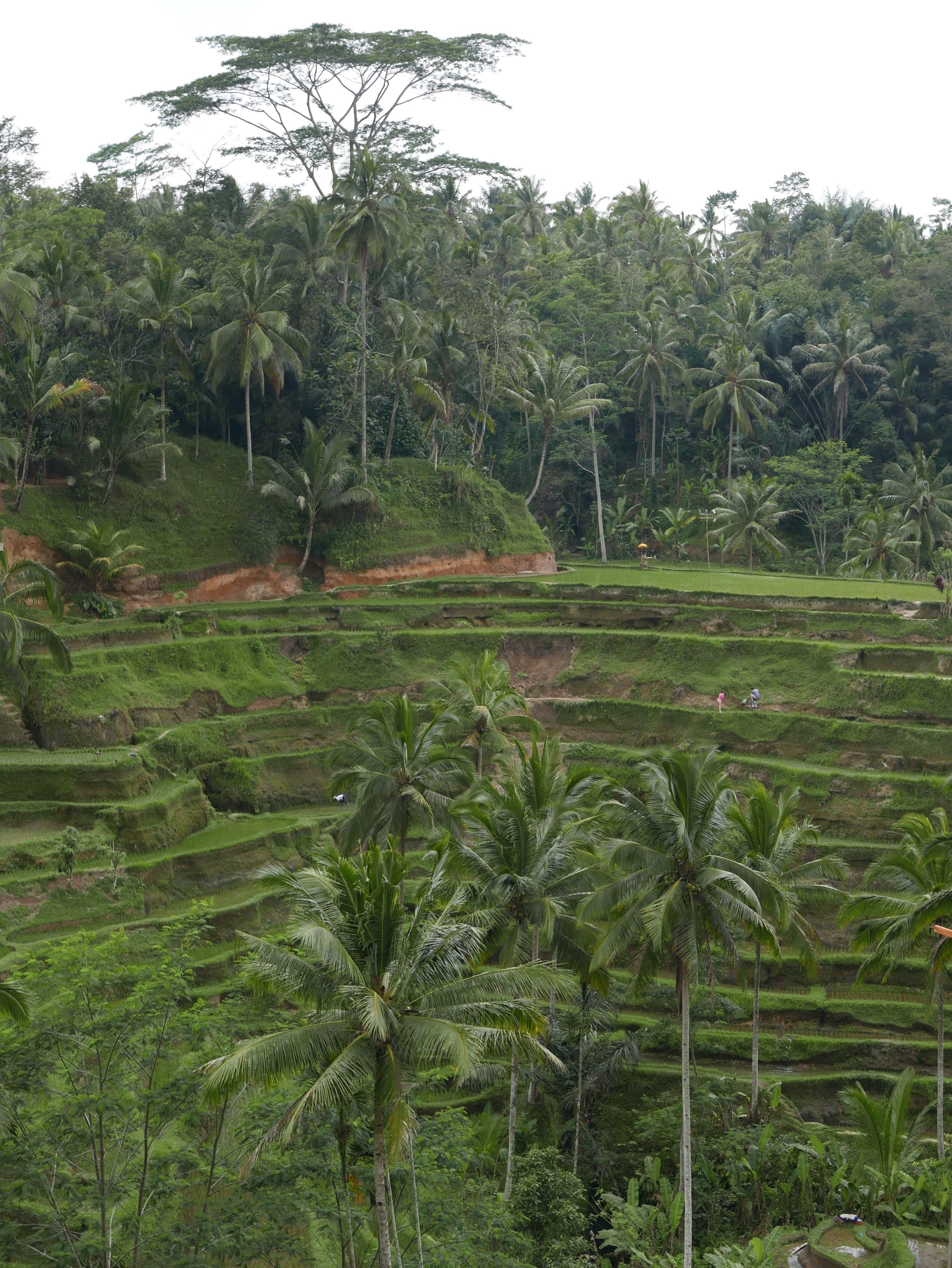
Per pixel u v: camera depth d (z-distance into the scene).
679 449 112.00
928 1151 42.97
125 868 47.94
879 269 122.00
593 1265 35.22
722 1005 45.78
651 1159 40.78
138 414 70.62
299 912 23.97
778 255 136.00
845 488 98.56
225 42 84.31
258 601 72.19
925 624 64.50
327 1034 22.67
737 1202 39.88
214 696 62.03
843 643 64.00
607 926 40.16
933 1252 34.94
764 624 67.69
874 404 108.69
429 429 87.12
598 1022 44.69
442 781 46.00
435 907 29.83
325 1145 28.02
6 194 82.25
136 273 79.81
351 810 58.81
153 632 63.59
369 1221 29.41
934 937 42.53
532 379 92.75
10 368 66.75
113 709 56.47
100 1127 25.53
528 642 68.75
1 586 50.91
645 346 102.25
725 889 32.59
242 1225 26.30
